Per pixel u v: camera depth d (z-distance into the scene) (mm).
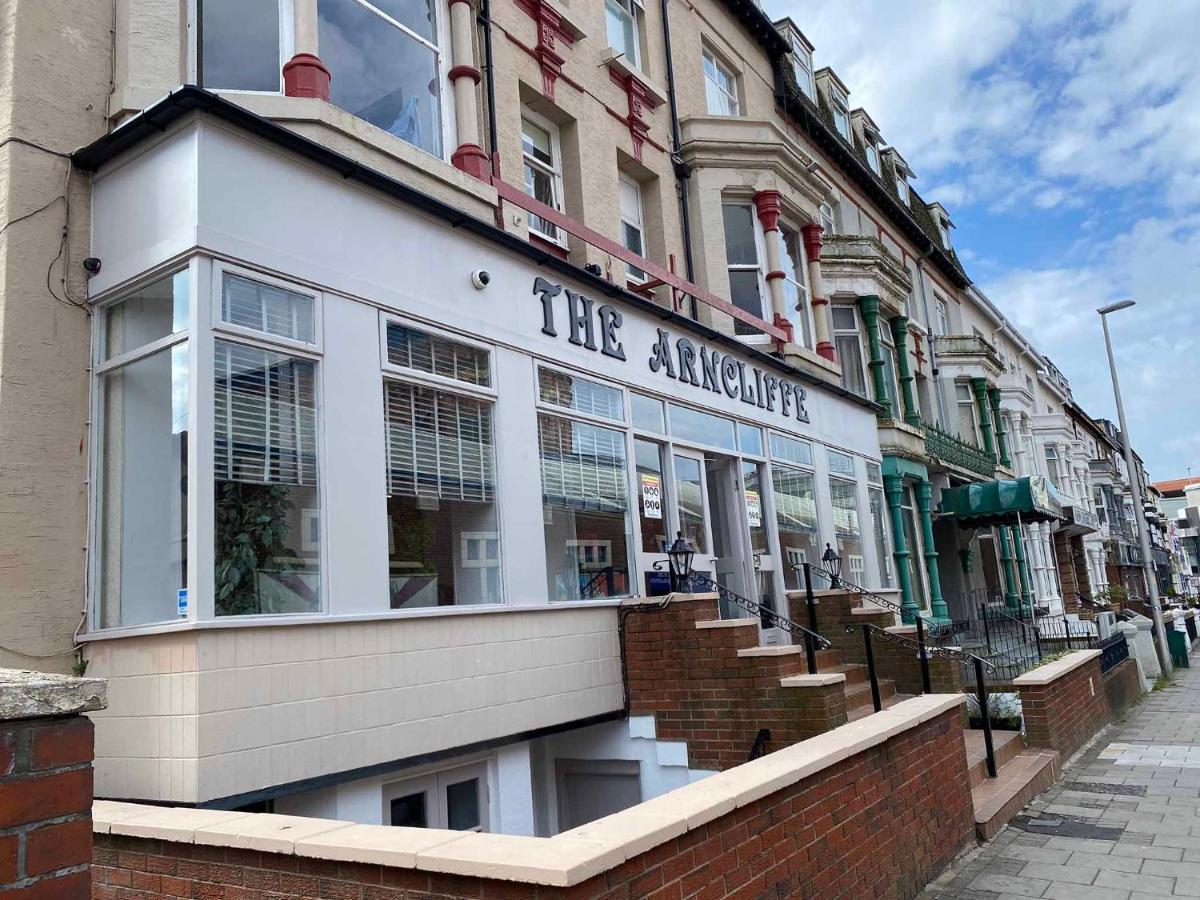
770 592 11586
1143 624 19688
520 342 8102
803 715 7309
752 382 12164
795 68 19828
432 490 7078
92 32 6496
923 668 9617
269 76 7125
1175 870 6379
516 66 10078
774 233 13727
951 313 28328
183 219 5707
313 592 6016
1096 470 50812
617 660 8367
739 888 4020
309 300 6344
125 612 5762
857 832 5242
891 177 25484
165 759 5145
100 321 6172
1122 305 23812
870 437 16000
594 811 8406
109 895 4055
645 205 12711
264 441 5879
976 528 23250
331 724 5793
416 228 7266
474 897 3139
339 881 3434
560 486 8414
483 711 6934
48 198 6047
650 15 13336
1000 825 7645
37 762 2037
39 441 5754
